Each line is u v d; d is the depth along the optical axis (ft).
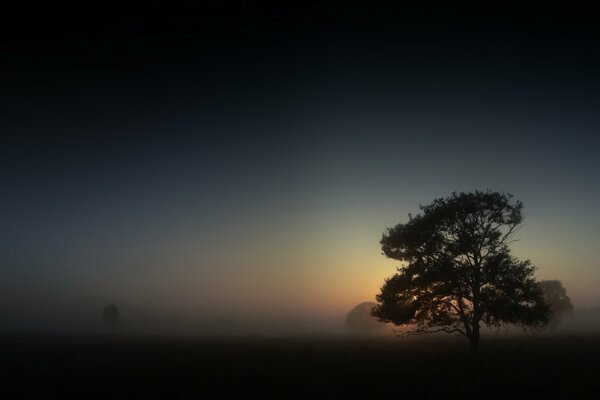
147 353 126.82
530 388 60.29
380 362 92.94
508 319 107.55
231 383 68.23
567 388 58.95
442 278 108.88
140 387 66.23
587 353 100.99
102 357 114.52
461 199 111.04
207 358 106.11
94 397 60.70
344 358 103.45
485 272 107.34
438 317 110.83
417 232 113.19
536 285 110.11
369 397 57.88
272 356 111.65
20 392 64.39
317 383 66.95
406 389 62.08
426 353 111.96
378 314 117.91
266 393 61.31
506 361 85.25
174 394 61.52
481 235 109.60
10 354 126.82
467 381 67.00
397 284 114.93
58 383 71.61
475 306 108.58
